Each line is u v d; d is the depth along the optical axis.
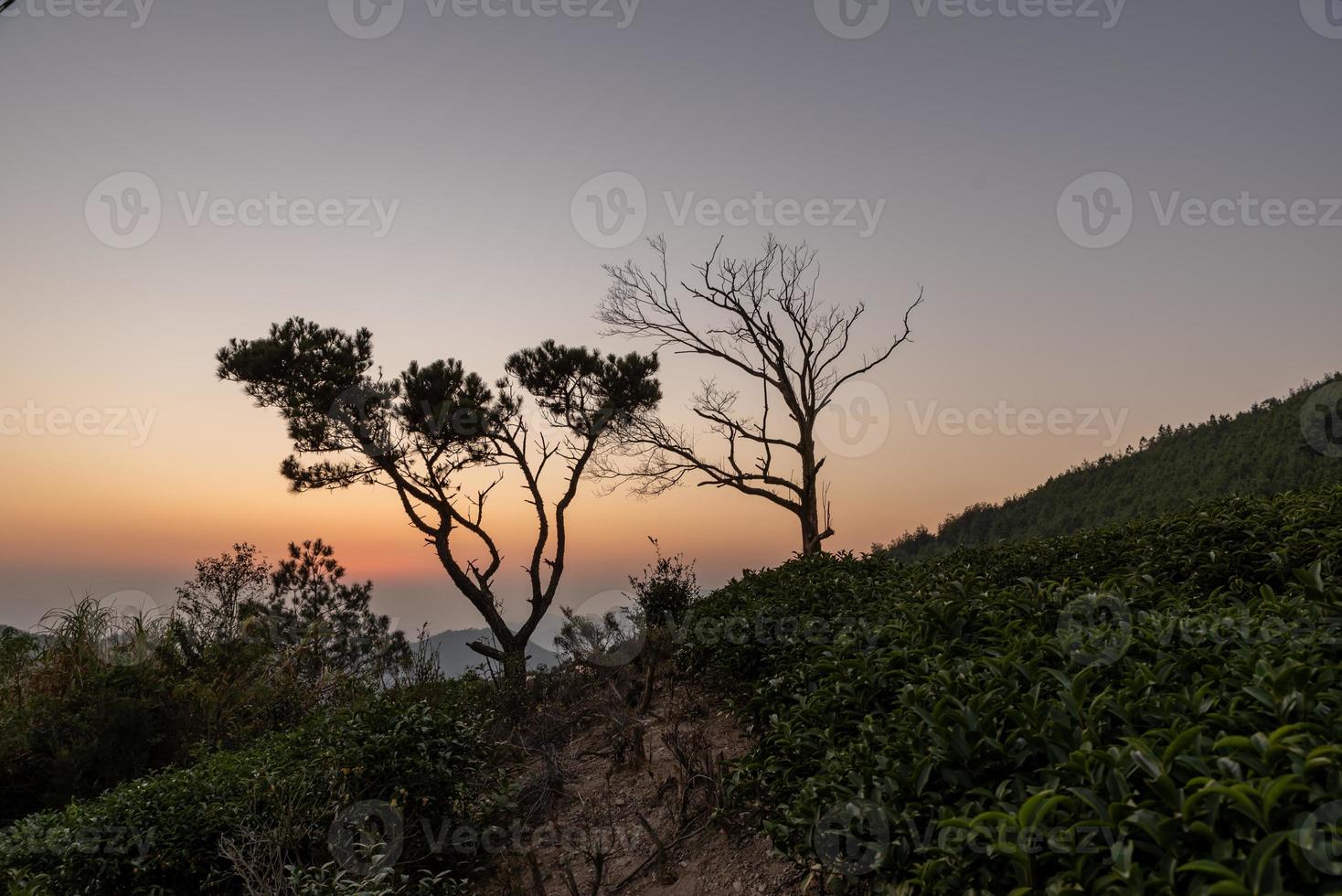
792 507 18.84
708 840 5.08
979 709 3.08
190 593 11.39
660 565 13.12
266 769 5.83
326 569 15.84
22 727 7.61
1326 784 1.98
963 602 4.93
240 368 14.38
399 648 13.78
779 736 4.38
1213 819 2.00
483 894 5.38
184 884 5.22
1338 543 5.14
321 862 5.41
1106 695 2.88
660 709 8.16
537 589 16.31
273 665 10.34
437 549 15.52
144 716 7.91
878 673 4.15
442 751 5.86
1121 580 5.39
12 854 5.18
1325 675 2.57
